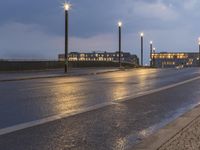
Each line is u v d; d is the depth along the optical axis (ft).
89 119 43.55
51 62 178.09
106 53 407.44
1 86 89.10
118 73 157.48
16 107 52.13
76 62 200.75
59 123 40.81
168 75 139.23
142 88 83.71
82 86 88.33
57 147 30.99
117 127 39.40
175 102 59.82
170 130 35.81
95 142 32.86
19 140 32.99
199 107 52.34
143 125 40.70
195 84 96.22
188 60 518.37
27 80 112.27
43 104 55.42
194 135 33.45
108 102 58.54
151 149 28.94
